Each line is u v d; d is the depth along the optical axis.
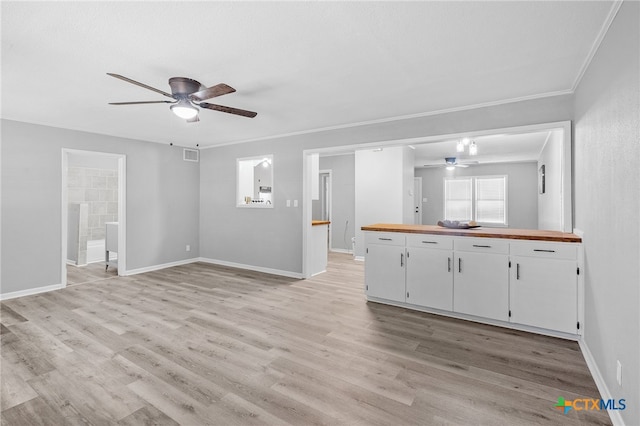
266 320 3.19
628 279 1.58
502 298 3.01
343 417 1.76
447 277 3.28
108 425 1.69
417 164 8.71
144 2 1.66
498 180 8.56
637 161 1.47
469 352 2.53
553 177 4.49
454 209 9.10
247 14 1.78
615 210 1.79
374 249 3.72
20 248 4.03
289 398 1.93
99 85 2.84
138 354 2.47
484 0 1.67
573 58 2.34
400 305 3.63
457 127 3.56
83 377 2.15
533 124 3.16
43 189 4.21
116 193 7.17
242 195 5.97
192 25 1.89
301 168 4.90
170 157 5.75
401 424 1.71
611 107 1.85
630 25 1.55
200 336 2.80
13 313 3.37
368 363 2.35
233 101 3.35
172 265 5.79
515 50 2.23
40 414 1.77
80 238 5.93
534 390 2.02
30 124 4.11
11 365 2.30
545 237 2.80
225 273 5.26
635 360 1.48
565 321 2.74
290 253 5.08
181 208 5.93
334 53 2.27
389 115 3.88
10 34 1.98
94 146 4.74
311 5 1.70
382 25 1.91
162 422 1.72
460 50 2.23
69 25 1.88
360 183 6.54
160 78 2.69
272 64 2.44
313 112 3.75
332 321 3.17
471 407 1.85
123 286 4.45
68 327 2.99
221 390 2.01
